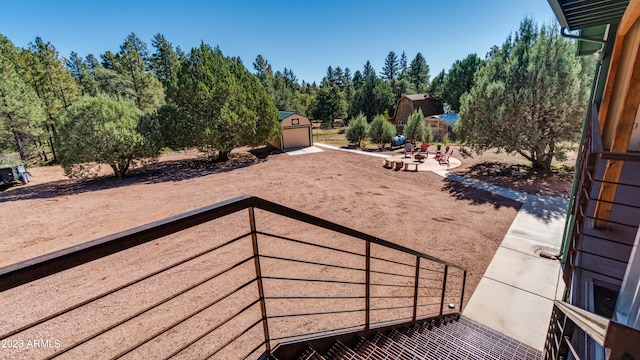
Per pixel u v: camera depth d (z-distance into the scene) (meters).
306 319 3.59
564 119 8.60
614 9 3.36
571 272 2.28
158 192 10.43
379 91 35.56
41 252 6.05
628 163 5.93
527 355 2.76
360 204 8.27
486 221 6.62
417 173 11.80
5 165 12.37
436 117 22.23
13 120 15.63
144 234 0.82
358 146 20.12
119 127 12.43
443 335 2.93
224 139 15.20
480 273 4.59
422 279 4.49
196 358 3.03
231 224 6.89
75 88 21.53
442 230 6.29
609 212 3.29
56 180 13.59
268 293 4.16
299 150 19.36
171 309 3.83
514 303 3.85
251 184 10.98
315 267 4.89
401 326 2.69
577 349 1.74
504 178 10.10
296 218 1.27
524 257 4.96
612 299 2.13
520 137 9.31
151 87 28.09
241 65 16.75
